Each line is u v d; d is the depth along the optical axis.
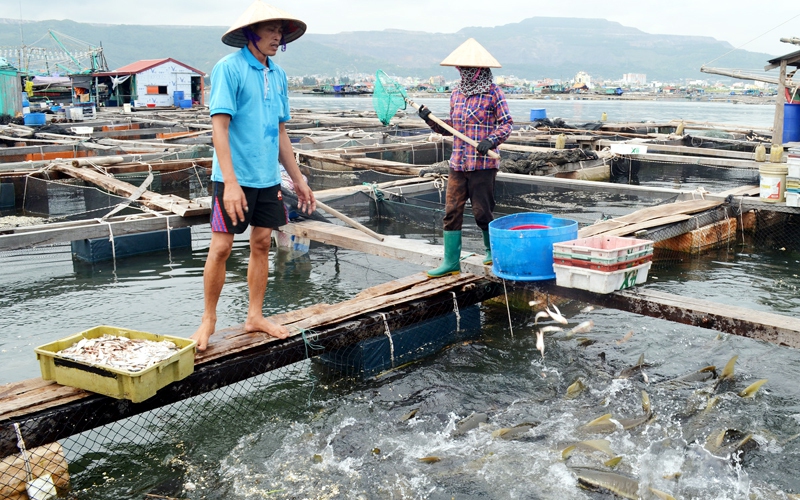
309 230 8.80
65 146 18.36
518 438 4.68
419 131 25.61
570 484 4.12
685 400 5.19
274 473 4.36
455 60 5.69
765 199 9.78
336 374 5.89
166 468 4.46
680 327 6.80
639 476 4.17
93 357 4.12
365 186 11.86
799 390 5.37
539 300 7.30
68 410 4.09
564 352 6.21
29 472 3.99
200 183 15.25
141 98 43.34
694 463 4.32
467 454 4.50
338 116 33.16
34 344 6.42
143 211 10.70
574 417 4.99
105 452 4.66
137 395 3.89
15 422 3.92
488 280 6.54
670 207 10.16
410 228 11.41
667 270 8.89
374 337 5.85
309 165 16.27
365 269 9.22
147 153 17.05
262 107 4.49
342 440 4.75
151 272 8.94
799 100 14.16
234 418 5.13
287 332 5.16
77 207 13.54
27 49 62.34
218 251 4.59
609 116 45.62
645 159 16.08
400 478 4.24
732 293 7.84
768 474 4.22
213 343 4.93
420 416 5.07
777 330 4.77
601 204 12.02
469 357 6.13
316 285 8.45
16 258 9.65
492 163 5.95
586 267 5.30
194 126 25.70
